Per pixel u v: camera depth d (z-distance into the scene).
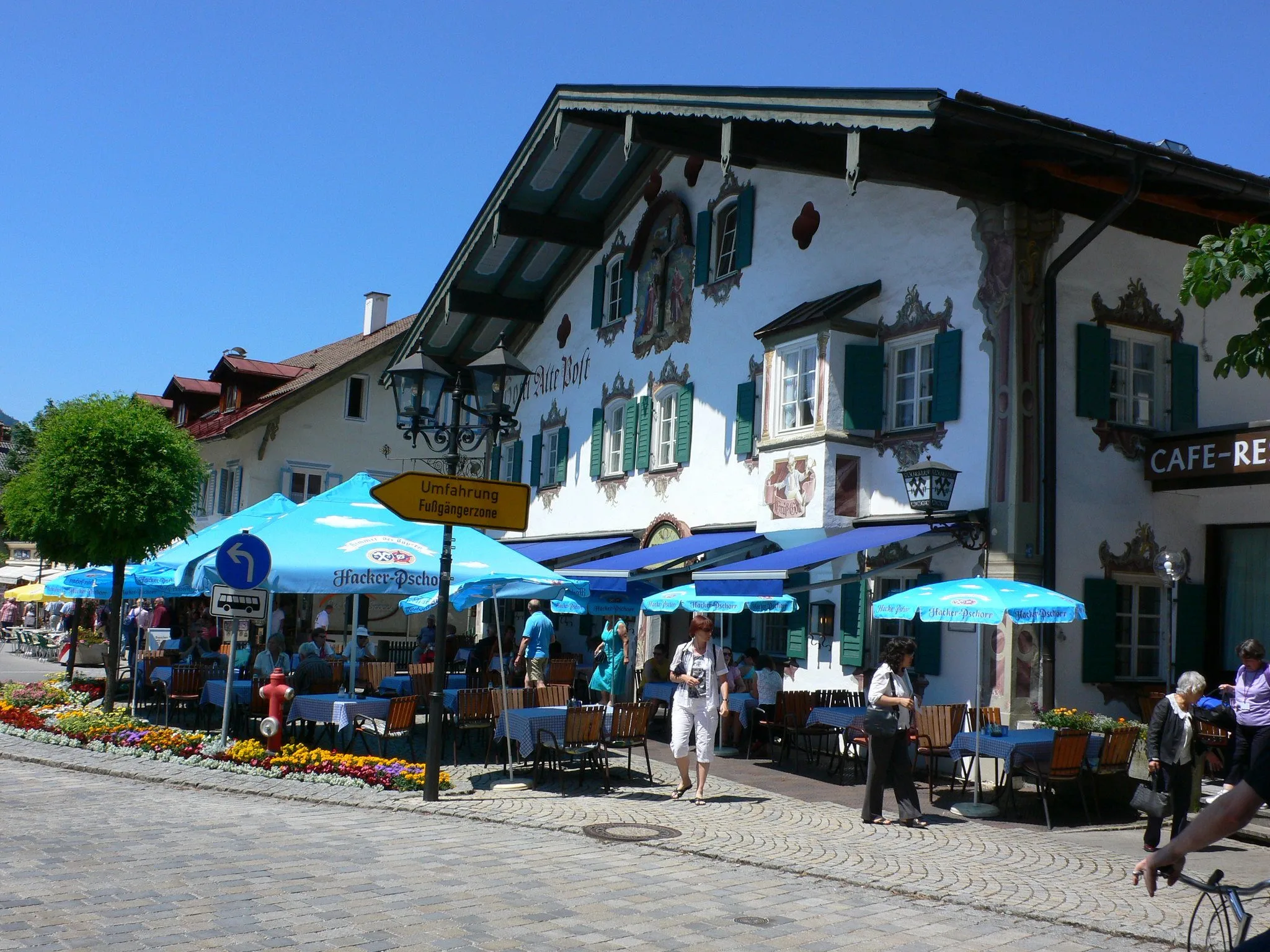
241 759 13.00
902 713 11.09
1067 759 11.41
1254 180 14.16
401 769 12.59
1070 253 14.21
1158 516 14.91
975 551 14.26
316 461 35.88
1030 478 13.99
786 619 18.03
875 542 14.17
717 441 19.86
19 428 48.28
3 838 8.62
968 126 12.98
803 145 15.88
